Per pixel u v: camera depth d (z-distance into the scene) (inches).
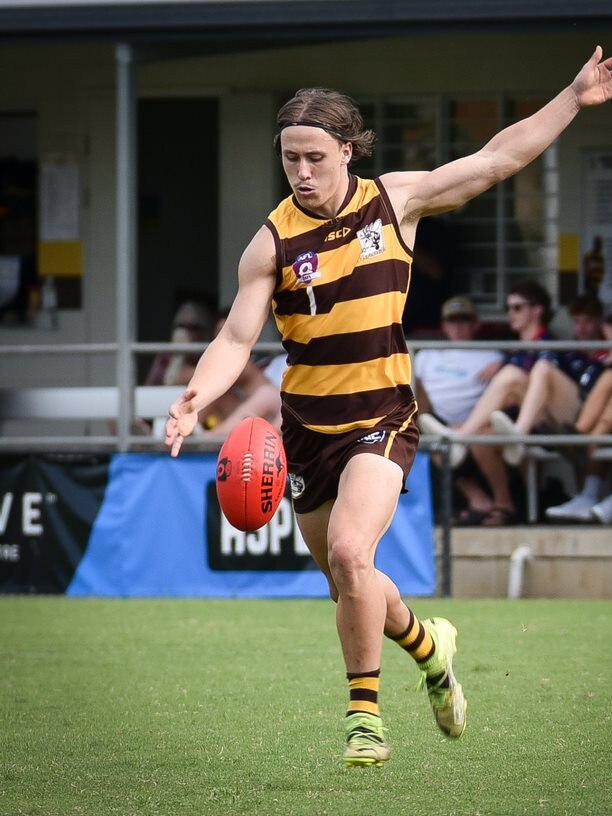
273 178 1862.7
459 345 1408.7
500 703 858.1
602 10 1359.5
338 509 611.8
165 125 1940.2
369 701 607.2
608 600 1385.3
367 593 602.5
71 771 690.8
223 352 632.4
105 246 1897.1
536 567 1419.8
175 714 837.2
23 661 1042.7
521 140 645.9
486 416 1450.5
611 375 1424.7
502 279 1818.4
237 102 1863.9
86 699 890.1
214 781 666.2
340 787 650.8
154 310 1963.6
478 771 682.2
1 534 1449.3
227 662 1029.8
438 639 673.6
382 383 636.7
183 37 1435.8
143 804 619.8
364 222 634.2
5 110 1909.4
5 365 1916.8
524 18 1373.0
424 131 1834.4
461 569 1428.4
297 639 1138.7
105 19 1435.8
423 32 1398.9
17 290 1916.8
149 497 1424.7
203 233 1946.4
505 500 1430.9
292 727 794.8
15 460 1448.1
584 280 1814.7
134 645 1114.7
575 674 959.6
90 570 1432.1
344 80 1838.1
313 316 633.6
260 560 1411.2
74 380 1899.6
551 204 1818.4
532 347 1402.6
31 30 1444.4
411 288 1814.7
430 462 1385.3
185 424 621.9
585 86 647.8
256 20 1413.6
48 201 1905.8
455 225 1822.1
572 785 650.2
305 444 647.1
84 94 1891.0
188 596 1419.8
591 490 1438.2
